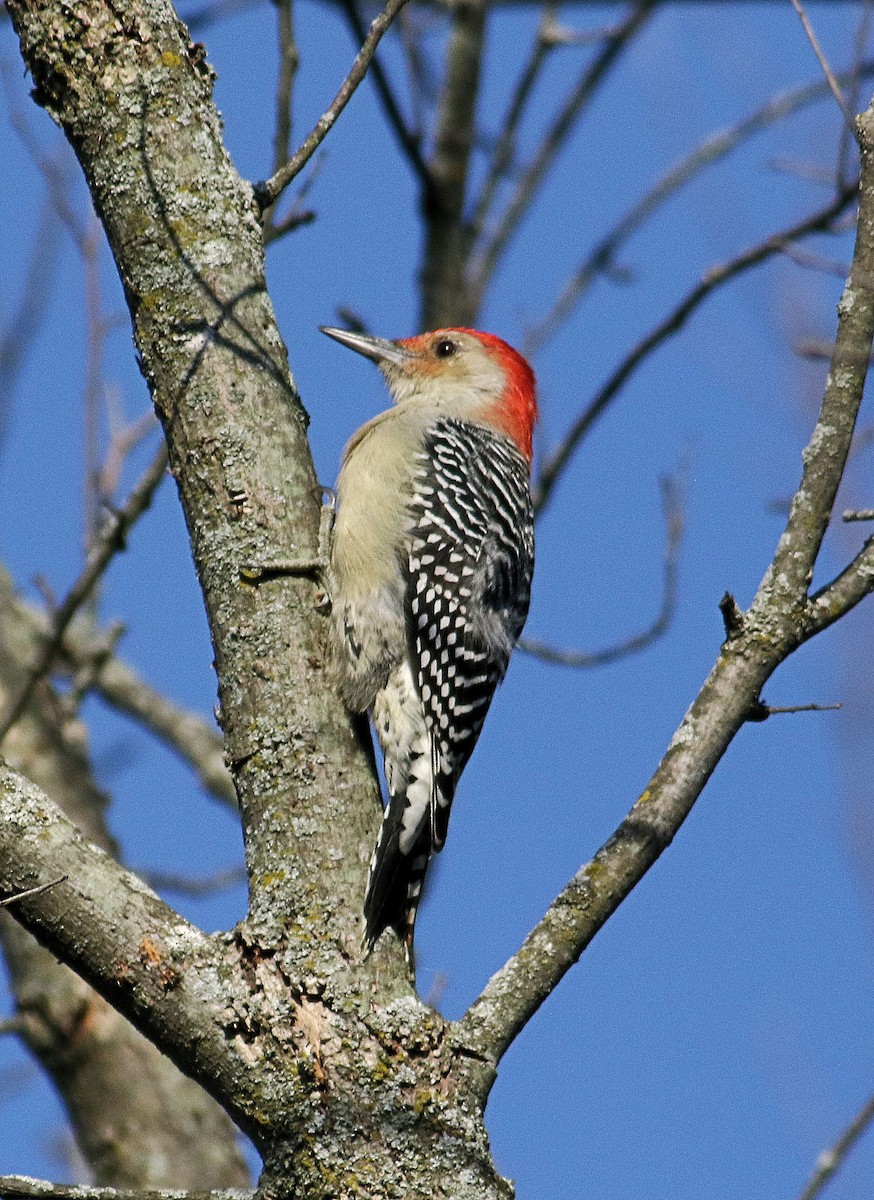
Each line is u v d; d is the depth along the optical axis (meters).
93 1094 11.24
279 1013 6.85
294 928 7.11
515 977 7.15
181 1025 6.78
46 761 12.85
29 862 6.83
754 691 7.66
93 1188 6.65
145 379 8.32
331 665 7.95
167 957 6.82
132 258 8.30
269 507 8.05
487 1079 6.94
